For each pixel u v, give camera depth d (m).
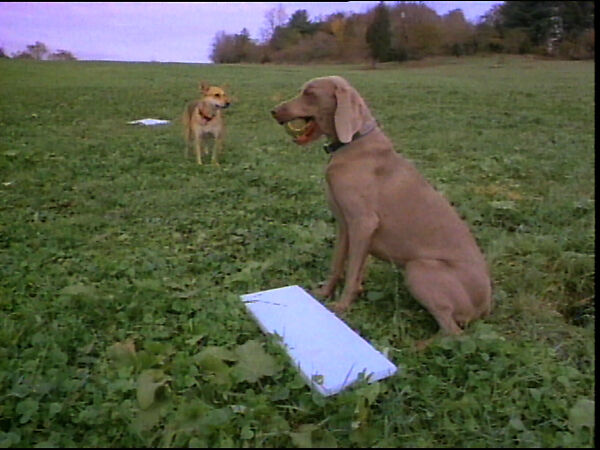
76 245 4.27
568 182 6.00
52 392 2.42
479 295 3.08
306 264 4.01
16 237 4.32
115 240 4.41
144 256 4.06
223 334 2.93
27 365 2.59
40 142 7.95
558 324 3.23
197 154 7.09
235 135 9.05
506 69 20.80
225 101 7.16
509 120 10.02
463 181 6.12
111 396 2.41
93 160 7.00
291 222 4.87
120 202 5.31
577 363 2.83
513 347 2.79
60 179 6.09
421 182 3.27
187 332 2.95
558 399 2.44
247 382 2.55
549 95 13.01
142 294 3.31
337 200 3.28
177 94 13.73
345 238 3.46
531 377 2.58
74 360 2.73
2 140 7.94
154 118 10.66
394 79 17.56
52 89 13.90
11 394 2.39
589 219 4.73
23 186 5.76
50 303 3.23
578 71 18.92
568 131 8.96
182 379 2.47
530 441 2.19
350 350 2.77
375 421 2.31
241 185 5.96
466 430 2.25
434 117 10.42
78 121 10.04
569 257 3.91
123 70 19.62
